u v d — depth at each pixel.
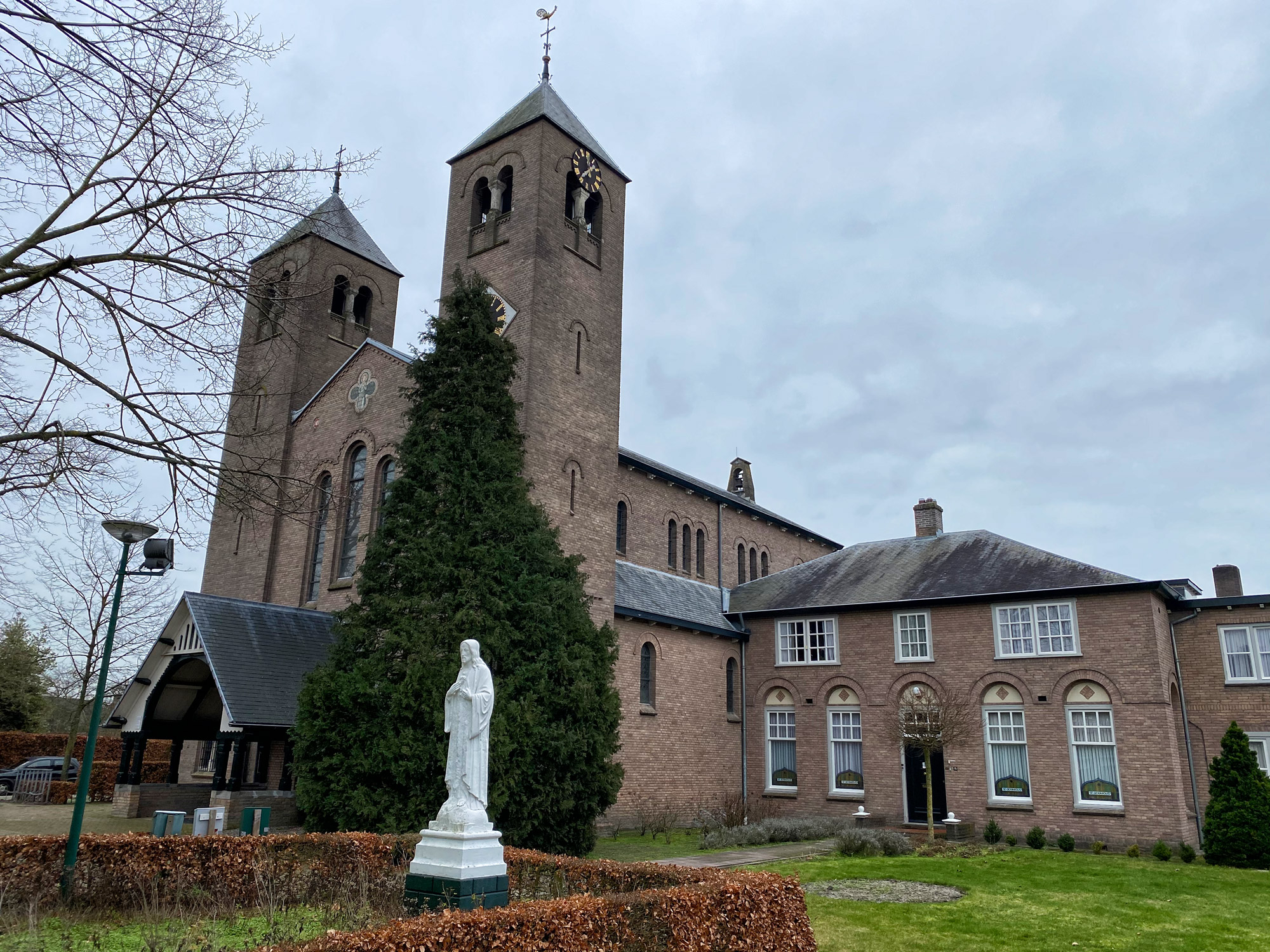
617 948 8.92
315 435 30.83
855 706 31.19
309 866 12.90
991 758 28.14
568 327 29.66
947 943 12.95
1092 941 13.19
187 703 24.83
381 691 18.56
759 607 34.31
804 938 11.02
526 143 30.52
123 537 13.15
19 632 43.06
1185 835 24.97
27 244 12.02
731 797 29.81
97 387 12.58
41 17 10.15
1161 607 27.83
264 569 30.59
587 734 20.00
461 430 21.67
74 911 11.57
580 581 22.20
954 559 32.09
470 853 10.36
